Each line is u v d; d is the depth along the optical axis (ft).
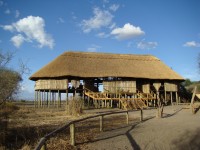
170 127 56.75
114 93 141.69
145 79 152.87
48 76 136.87
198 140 41.86
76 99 100.94
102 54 157.79
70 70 137.69
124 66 152.25
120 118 81.66
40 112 101.50
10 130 53.52
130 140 43.70
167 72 157.99
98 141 43.68
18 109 102.01
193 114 88.94
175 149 36.91
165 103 157.79
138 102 133.69
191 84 231.50
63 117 84.79
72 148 38.70
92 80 146.41
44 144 27.81
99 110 116.98
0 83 50.80
